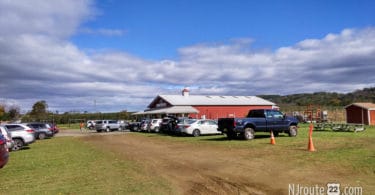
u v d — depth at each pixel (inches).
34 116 3061.0
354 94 3595.0
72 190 342.6
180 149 717.9
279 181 361.7
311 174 389.1
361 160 464.1
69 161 558.9
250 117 930.7
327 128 1273.4
